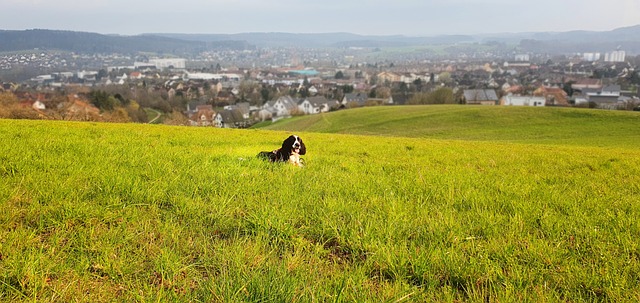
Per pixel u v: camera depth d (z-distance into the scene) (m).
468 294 3.31
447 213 5.58
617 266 3.86
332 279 3.48
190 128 29.17
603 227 5.18
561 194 7.38
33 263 3.34
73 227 4.40
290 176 7.87
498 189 7.69
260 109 143.50
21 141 10.27
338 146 18.31
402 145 20.70
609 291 3.38
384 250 4.09
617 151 27.19
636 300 3.24
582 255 4.22
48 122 24.02
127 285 3.27
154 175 6.92
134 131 19.03
